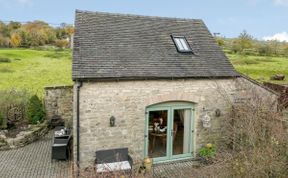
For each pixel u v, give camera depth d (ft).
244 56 160.45
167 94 39.42
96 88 35.96
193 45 45.73
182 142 42.65
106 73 35.99
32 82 83.76
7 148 46.73
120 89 37.01
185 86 40.27
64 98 58.75
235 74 42.57
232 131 39.14
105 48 39.68
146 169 37.01
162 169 39.27
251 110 36.27
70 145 44.11
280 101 48.11
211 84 41.70
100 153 36.27
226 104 42.91
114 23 44.45
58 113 58.75
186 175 29.60
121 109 37.40
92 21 43.21
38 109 55.52
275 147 23.57
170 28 47.55
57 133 45.78
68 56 141.38
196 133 42.11
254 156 23.04
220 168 24.00
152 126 40.34
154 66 39.40
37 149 47.21
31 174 37.27
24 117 56.80
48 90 57.98
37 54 141.08
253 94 42.01
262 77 102.42
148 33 45.01
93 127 36.42
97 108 36.29
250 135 28.53
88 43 39.55
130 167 33.76
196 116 41.81
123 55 39.55
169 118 41.11
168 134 41.45
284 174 22.09
